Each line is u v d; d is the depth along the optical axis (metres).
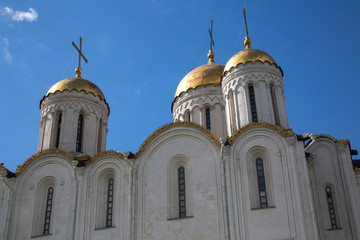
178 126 36.91
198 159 35.38
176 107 46.09
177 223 33.62
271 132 34.22
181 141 36.50
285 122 37.50
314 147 36.53
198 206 33.69
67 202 37.34
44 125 43.16
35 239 36.62
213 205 33.34
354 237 33.25
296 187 31.89
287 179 32.50
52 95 43.72
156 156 36.59
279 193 32.19
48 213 38.12
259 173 33.78
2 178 38.66
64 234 36.06
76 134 42.25
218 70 45.88
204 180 34.44
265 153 34.06
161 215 34.31
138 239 33.91
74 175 37.84
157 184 35.53
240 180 33.31
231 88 39.00
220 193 33.56
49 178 39.12
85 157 38.81
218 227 32.53
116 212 35.69
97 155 38.09
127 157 36.44
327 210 34.69
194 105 44.31
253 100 37.94
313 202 31.28
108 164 37.69
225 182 33.53
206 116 44.06
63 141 41.53
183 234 33.12
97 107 44.78
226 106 39.44
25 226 37.44
